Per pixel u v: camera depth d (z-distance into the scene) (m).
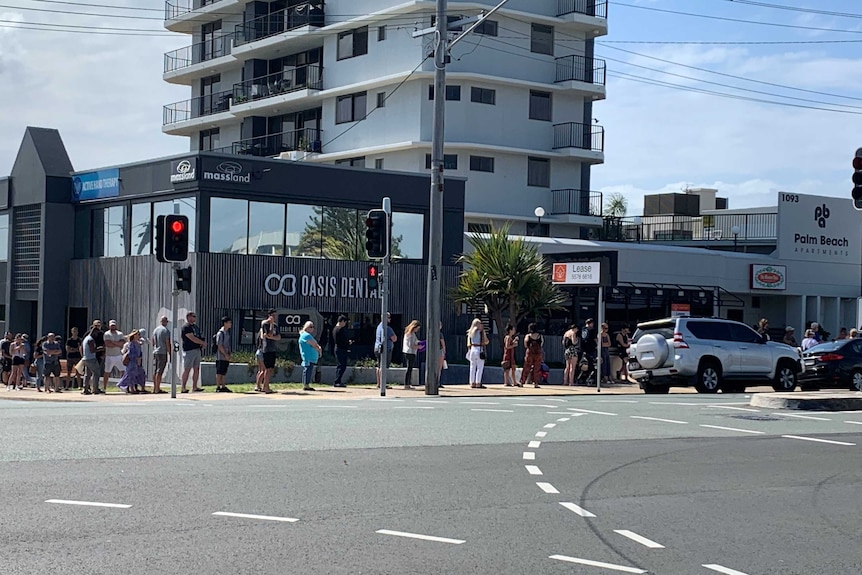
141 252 34.94
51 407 18.78
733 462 13.26
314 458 12.39
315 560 7.56
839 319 50.28
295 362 30.70
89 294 36.81
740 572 7.72
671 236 56.44
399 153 49.91
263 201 33.72
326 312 34.81
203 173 32.41
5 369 32.84
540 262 34.34
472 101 50.09
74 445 12.84
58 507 9.17
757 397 21.77
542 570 7.51
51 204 37.66
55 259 37.69
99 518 8.77
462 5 48.53
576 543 8.43
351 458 12.48
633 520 9.47
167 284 33.34
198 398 23.14
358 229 35.72
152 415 16.66
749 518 9.77
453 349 35.88
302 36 51.75
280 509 9.35
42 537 8.05
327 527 8.68
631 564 7.81
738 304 49.22
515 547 8.20
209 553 7.66
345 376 28.72
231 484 10.51
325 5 52.50
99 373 26.23
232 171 32.97
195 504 9.45
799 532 9.21
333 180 35.00
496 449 13.66
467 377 32.94
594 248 42.38
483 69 50.28
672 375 26.73
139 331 26.47
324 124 52.75
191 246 32.75
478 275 34.09
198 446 13.07
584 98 53.94
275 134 55.06
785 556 8.28
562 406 20.72
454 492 10.48
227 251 33.03
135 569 7.16
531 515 9.48
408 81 49.34
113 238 36.34
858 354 27.81
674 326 27.14
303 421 16.27
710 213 59.94
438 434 15.08
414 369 29.09
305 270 34.38
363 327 35.75
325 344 34.84
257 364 28.23
